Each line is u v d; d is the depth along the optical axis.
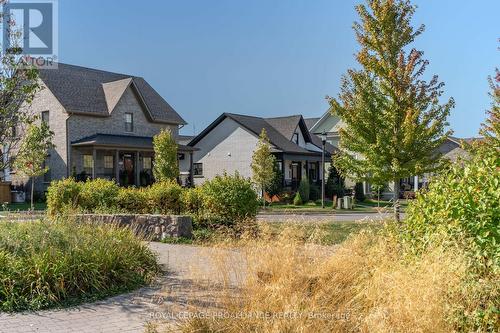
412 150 12.65
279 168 35.78
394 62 12.97
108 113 31.33
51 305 6.13
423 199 5.36
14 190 30.94
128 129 32.94
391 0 12.86
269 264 4.39
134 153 32.22
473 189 4.62
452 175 5.14
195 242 10.84
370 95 12.88
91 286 6.72
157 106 35.91
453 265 3.89
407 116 12.11
